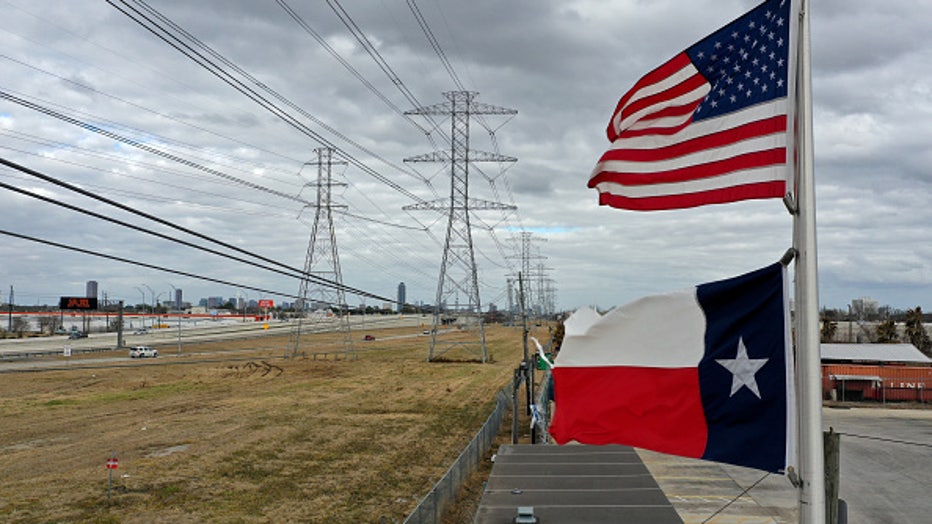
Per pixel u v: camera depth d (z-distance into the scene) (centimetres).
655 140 954
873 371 5781
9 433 4056
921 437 4106
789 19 855
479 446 3108
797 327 775
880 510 2544
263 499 2669
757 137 866
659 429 912
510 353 10206
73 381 6631
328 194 8581
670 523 1403
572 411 963
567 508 1492
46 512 2466
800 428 759
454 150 7638
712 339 897
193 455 3444
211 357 9450
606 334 964
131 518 2408
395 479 2981
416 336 15200
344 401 5359
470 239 8000
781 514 2308
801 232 771
